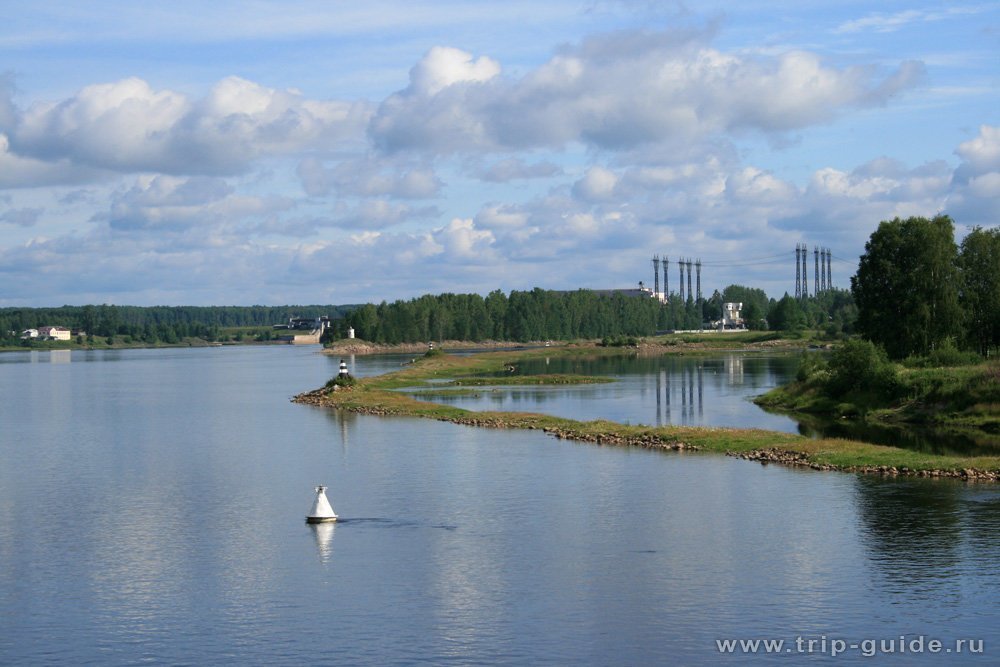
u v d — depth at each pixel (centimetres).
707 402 13275
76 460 8281
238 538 5309
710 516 5650
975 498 5972
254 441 9462
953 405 10569
